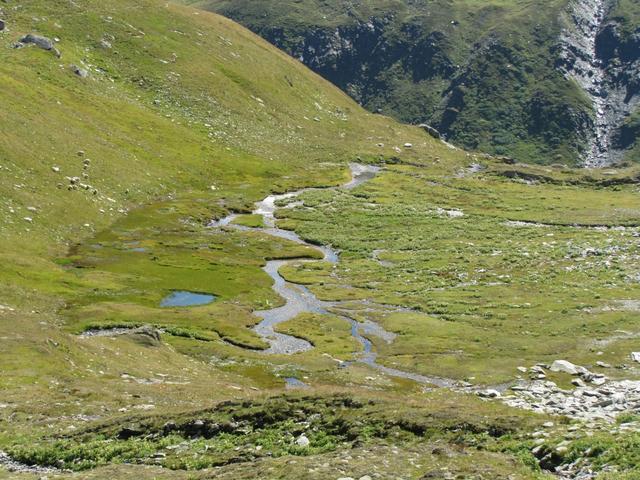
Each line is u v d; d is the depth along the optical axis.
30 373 43.38
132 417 33.28
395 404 31.88
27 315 57.19
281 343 73.75
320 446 28.22
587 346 66.12
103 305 77.06
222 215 140.25
